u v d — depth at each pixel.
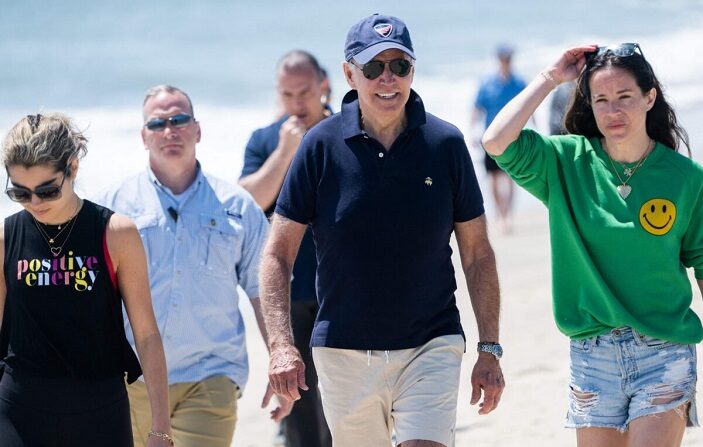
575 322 15.10
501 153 15.11
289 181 15.41
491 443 22.41
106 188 18.36
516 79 52.75
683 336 14.62
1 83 96.00
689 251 15.16
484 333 15.38
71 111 86.56
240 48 111.62
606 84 14.68
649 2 125.31
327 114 22.28
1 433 13.65
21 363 13.77
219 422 17.58
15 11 122.12
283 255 15.45
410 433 14.77
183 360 17.69
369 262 14.89
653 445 14.32
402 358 15.05
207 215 18.11
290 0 134.38
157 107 18.17
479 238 15.59
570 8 124.31
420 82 93.06
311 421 20.25
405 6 131.38
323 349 15.23
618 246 14.71
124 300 14.32
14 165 13.33
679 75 84.62
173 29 118.69
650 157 14.89
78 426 13.77
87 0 128.25
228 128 79.06
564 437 22.42
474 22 121.00
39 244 13.80
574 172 15.14
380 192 14.92
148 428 17.55
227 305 18.02
